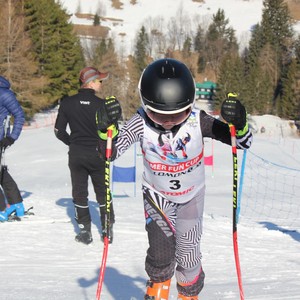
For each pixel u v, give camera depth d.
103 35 93.50
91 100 5.51
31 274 4.39
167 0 115.81
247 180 18.00
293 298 3.52
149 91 2.67
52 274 4.43
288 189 16.16
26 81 40.69
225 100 2.71
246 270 4.90
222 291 3.87
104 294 3.78
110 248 5.53
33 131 33.88
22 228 6.18
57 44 47.00
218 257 5.47
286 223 9.43
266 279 4.47
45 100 42.75
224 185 17.00
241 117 2.70
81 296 3.68
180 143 2.85
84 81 5.55
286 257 5.63
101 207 5.67
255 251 5.88
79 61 50.34
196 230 3.08
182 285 3.17
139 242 5.84
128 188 15.48
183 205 3.05
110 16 108.75
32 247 5.44
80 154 5.50
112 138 2.76
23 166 21.69
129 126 2.87
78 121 5.51
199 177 3.01
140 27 102.12
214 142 27.69
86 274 4.48
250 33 97.94
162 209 3.03
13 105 6.15
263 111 61.00
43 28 45.72
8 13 40.53
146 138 2.88
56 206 7.73
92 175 5.62
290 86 60.69
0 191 6.42
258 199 13.90
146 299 3.06
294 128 50.25
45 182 17.53
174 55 89.38
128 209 8.48
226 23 90.81
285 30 79.44
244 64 71.38
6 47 40.12
